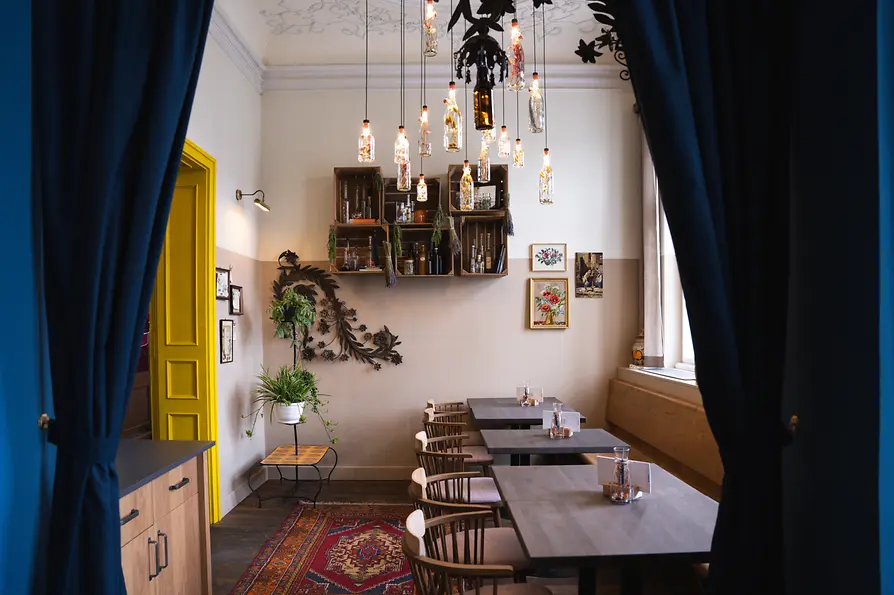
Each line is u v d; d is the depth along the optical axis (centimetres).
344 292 600
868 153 150
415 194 596
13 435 171
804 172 169
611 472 256
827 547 160
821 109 163
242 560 389
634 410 516
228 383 505
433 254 577
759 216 172
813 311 165
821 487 162
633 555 188
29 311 179
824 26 162
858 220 152
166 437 466
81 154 187
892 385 147
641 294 598
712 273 167
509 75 320
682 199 166
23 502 173
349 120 605
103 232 183
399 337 600
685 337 555
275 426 596
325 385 598
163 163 192
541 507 239
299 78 602
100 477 183
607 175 606
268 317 599
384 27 564
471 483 392
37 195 185
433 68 600
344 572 370
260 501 507
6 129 172
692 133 166
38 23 185
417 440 364
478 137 603
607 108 608
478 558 257
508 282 603
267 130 605
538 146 604
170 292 470
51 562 176
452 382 599
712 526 215
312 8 535
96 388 183
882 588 145
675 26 167
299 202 602
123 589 189
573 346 601
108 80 185
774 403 169
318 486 569
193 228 469
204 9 204
